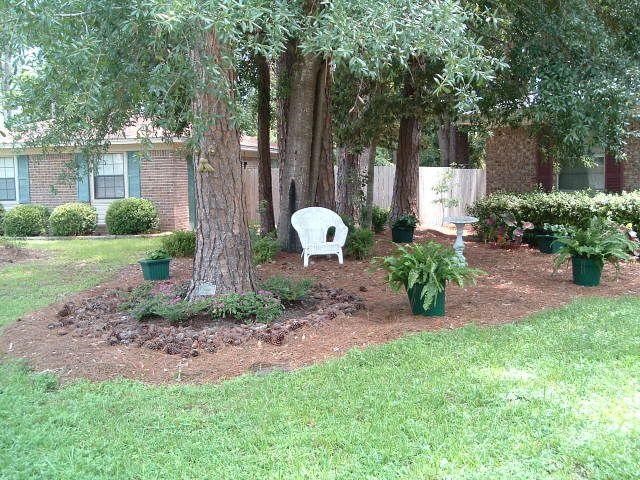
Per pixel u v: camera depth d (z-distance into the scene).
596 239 7.68
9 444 3.53
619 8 8.41
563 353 4.72
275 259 10.32
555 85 7.52
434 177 17.64
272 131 23.55
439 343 5.16
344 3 4.68
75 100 4.40
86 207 16.98
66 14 4.21
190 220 17.62
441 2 5.20
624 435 3.29
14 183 18.00
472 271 6.19
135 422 3.86
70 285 9.16
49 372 4.87
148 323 6.30
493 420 3.58
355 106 11.96
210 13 3.87
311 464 3.20
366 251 10.38
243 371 4.87
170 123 4.66
